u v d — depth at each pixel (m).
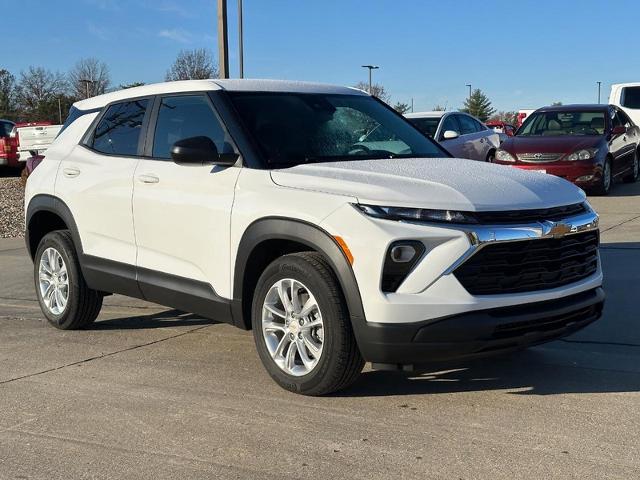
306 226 4.15
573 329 4.34
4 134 23.42
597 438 3.71
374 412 4.12
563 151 12.73
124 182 5.39
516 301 3.97
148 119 5.46
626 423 3.90
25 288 8.05
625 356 5.05
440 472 3.38
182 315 6.60
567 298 4.25
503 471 3.37
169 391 4.54
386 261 3.87
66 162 6.04
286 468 3.46
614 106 14.97
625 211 11.27
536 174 4.72
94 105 6.16
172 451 3.68
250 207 4.45
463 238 3.84
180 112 5.24
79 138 6.09
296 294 4.31
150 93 5.57
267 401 4.32
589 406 4.16
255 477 3.38
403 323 3.85
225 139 4.84
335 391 4.34
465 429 3.86
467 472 3.37
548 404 4.20
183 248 4.97
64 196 5.92
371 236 3.89
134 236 5.34
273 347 4.48
